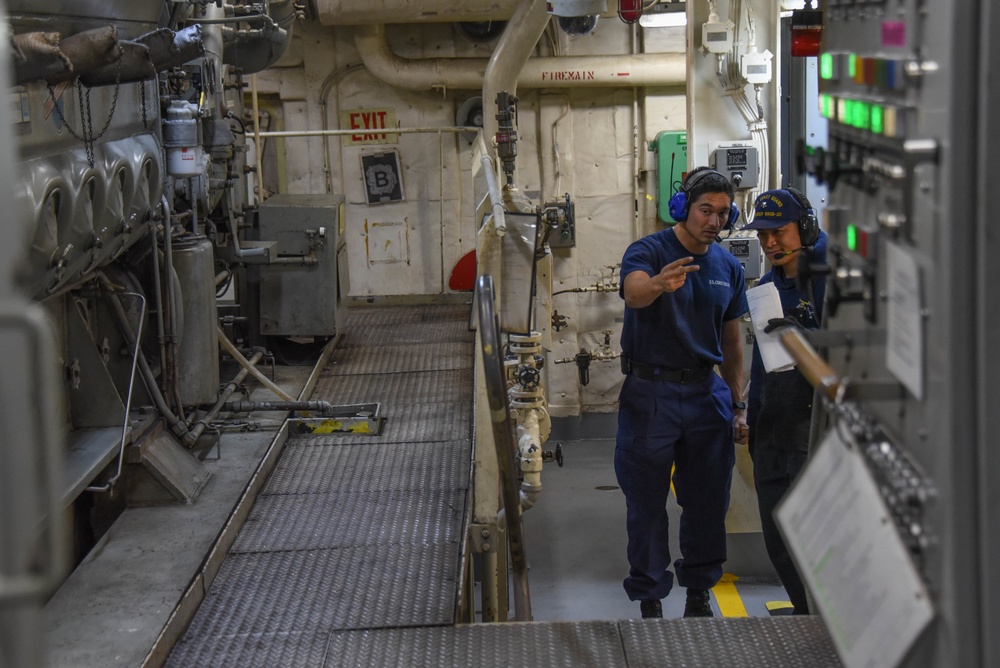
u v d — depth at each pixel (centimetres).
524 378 454
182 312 440
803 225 401
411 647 296
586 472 880
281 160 943
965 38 135
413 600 325
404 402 537
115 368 421
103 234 362
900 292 158
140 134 409
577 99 938
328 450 470
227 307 624
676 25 913
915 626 142
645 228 957
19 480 117
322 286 604
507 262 422
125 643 292
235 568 354
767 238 404
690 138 582
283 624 315
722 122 583
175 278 434
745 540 605
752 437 436
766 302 386
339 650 297
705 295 419
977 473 140
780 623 299
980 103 135
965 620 141
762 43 575
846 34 187
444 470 443
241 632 311
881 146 167
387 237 953
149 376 422
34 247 302
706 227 404
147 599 318
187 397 454
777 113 581
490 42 915
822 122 581
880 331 169
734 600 585
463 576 343
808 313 404
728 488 439
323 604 326
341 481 433
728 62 564
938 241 142
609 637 295
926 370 148
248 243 588
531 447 439
